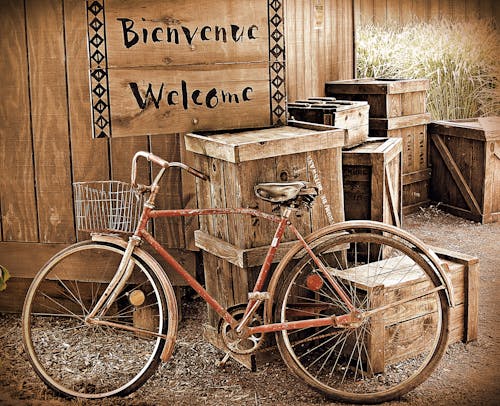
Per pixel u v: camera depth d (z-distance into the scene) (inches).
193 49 159.3
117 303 178.1
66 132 175.5
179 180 174.2
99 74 155.5
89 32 153.9
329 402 142.2
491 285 198.5
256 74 163.9
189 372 155.3
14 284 186.2
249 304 142.8
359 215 178.1
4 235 182.4
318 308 148.5
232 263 153.5
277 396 144.9
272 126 166.9
